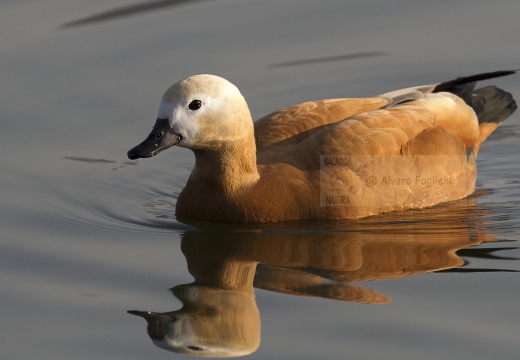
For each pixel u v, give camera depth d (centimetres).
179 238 1284
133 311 1083
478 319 1034
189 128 1247
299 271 1173
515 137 1656
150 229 1317
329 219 1317
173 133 1248
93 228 1320
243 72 1733
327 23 1867
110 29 1817
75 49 1762
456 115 1441
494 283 1116
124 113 1638
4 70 1706
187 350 1003
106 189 1458
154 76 1703
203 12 1888
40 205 1388
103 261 1209
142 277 1166
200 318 1067
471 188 1457
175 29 1825
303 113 1395
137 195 1449
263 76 1731
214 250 1242
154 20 1852
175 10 1891
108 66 1728
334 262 1195
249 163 1295
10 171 1485
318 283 1138
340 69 1750
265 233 1284
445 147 1388
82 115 1636
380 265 1182
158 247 1255
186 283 1150
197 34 1814
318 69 1756
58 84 1689
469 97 1539
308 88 1714
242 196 1299
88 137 1590
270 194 1298
